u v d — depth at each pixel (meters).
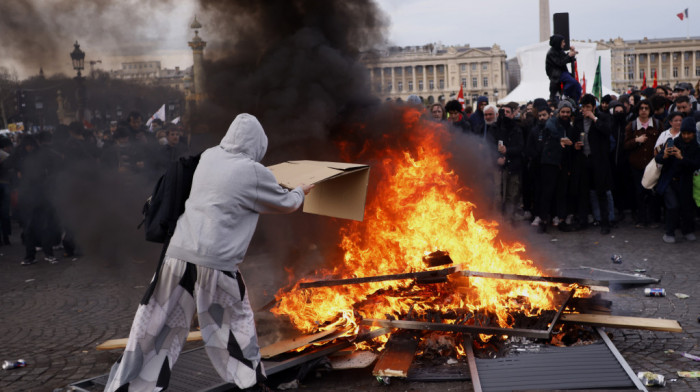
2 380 4.68
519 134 10.59
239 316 3.64
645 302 6.04
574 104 11.29
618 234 9.77
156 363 3.53
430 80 122.62
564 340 4.73
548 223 10.98
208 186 3.57
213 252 3.51
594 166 9.84
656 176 8.91
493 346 4.56
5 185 11.60
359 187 4.23
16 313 6.67
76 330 5.93
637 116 10.33
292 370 4.41
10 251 11.02
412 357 4.30
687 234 9.04
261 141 3.79
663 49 127.00
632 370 4.03
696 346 4.73
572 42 20.12
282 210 3.75
